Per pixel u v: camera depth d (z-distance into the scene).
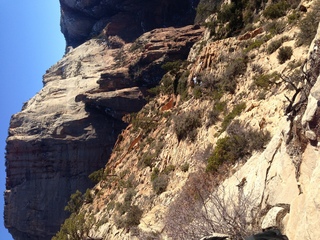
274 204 8.16
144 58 82.06
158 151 32.41
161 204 24.47
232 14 42.25
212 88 28.70
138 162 36.59
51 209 88.50
